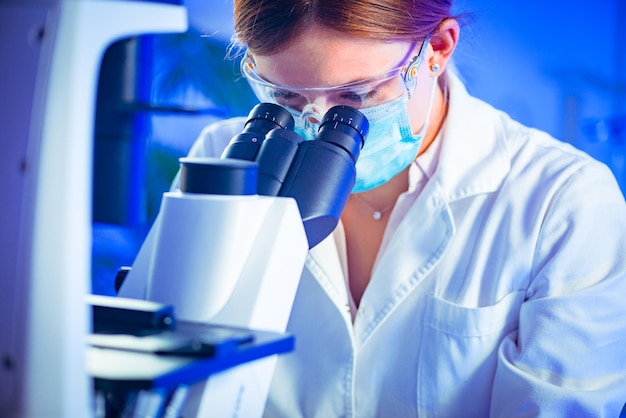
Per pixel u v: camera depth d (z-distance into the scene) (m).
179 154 2.97
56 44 0.67
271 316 0.93
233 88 3.00
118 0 0.71
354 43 1.24
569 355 1.33
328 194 1.06
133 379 0.67
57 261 0.67
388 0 1.25
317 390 1.47
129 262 2.90
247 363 0.81
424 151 1.56
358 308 1.50
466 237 1.48
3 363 0.68
